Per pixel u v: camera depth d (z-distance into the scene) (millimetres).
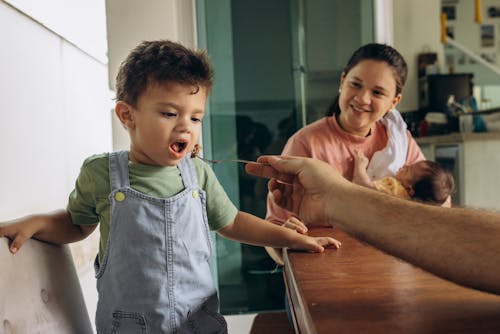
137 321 845
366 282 608
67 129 1014
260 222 1018
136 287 849
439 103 3043
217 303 947
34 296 667
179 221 893
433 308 494
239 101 2361
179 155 886
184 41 2199
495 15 3355
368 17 2379
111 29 1827
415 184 1529
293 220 1095
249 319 2334
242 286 2363
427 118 3020
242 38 2342
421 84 3115
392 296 541
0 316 561
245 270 2357
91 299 1085
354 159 1559
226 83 2354
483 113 2992
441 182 1524
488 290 418
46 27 885
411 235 475
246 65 2354
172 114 861
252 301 2365
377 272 667
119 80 913
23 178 766
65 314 737
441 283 595
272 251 1407
